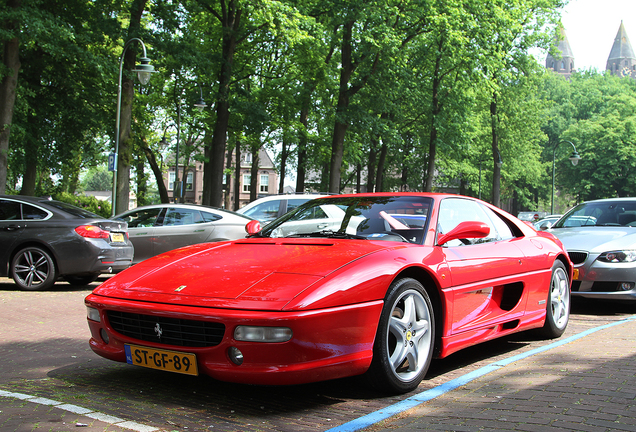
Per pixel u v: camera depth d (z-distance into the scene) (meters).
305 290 3.04
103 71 18.12
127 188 18.83
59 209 8.88
